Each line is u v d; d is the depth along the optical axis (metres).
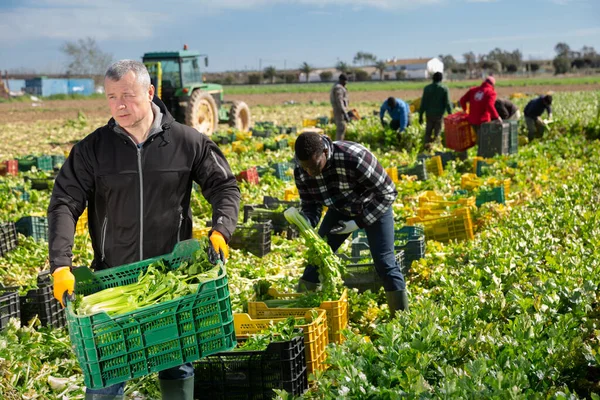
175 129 4.16
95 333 3.60
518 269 7.30
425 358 4.54
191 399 4.23
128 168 4.06
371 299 6.59
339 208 6.09
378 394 4.21
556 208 10.17
